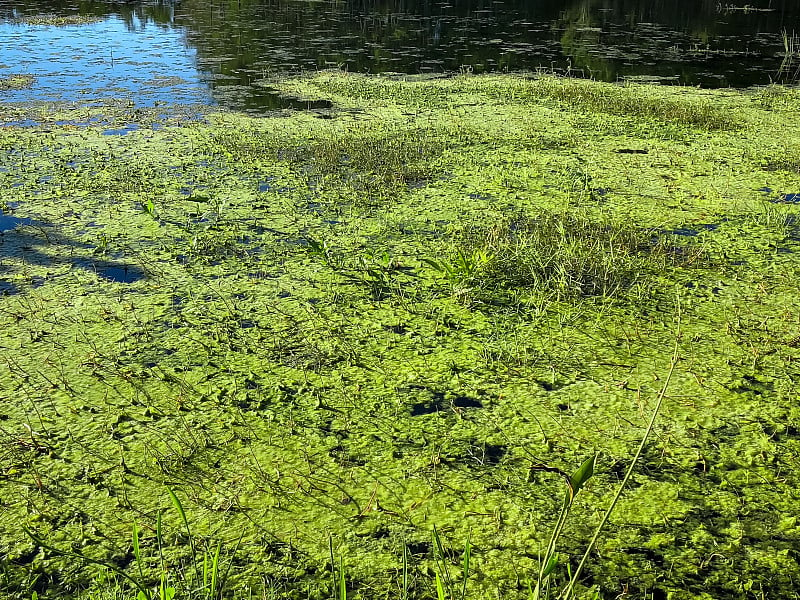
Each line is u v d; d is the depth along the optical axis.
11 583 2.62
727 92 10.46
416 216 5.89
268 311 4.41
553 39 14.46
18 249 5.08
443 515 2.96
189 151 7.40
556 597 2.60
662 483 3.13
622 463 3.24
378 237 5.47
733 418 3.53
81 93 9.66
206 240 5.32
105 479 3.10
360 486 3.10
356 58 12.39
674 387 3.77
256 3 18.44
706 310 4.50
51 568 2.69
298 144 7.70
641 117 9.05
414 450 3.31
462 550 2.79
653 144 7.99
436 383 3.79
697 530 2.90
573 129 8.52
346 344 4.10
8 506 2.96
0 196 6.03
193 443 3.31
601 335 4.23
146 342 4.05
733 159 7.47
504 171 7.02
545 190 6.53
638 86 10.77
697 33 15.27
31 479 3.10
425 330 4.26
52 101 9.20
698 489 3.11
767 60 12.78
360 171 6.92
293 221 5.73
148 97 9.57
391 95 9.96
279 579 2.66
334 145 7.61
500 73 11.54
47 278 4.70
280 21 15.85
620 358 4.01
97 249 5.09
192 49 12.88
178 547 2.78
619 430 3.45
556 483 3.13
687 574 2.71
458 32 14.96
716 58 12.88
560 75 11.48
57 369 3.80
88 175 6.59
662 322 4.36
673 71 11.85
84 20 15.69
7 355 3.90
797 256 5.24
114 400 3.59
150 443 3.31
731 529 2.90
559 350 4.08
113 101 9.28
